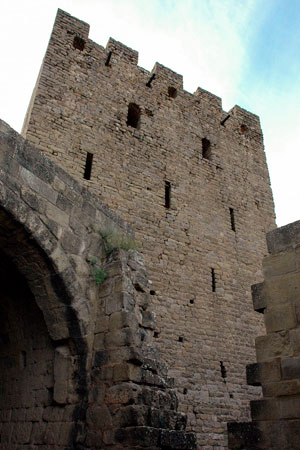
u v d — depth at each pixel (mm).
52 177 7434
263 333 16156
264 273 5664
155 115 18344
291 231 5617
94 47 18219
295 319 5129
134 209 15156
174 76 20547
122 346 6797
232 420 13367
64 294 7039
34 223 6684
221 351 14516
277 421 4824
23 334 7887
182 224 16219
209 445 12469
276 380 5020
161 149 17484
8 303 7914
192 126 19516
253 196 19797
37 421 7078
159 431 6078
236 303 16047
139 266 8422
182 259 15438
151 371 6996
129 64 19016
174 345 13523
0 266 7363
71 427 6488
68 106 15727
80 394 6719
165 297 14211
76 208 7848
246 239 18094
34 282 7125
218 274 16188
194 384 13234
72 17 18312
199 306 14891
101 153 15500
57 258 6969
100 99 16859
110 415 6250
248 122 22641
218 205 18016
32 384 7504
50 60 16422
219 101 21906
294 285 5305
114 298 7410
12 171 6582
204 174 18406
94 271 7742
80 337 7035
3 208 6258
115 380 6543
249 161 20922
